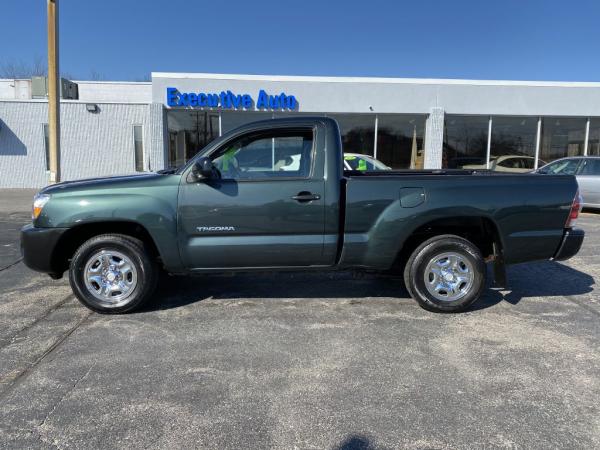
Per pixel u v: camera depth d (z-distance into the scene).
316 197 4.26
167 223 4.22
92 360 3.49
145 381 3.18
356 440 2.54
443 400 2.94
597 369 3.36
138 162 18.56
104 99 26.23
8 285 5.46
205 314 4.49
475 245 4.72
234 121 16.84
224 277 5.77
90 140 18.27
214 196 4.23
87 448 2.47
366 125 17.25
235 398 2.96
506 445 2.50
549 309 4.66
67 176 18.33
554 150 17.64
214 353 3.62
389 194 4.30
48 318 4.37
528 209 4.38
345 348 3.72
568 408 2.85
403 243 4.36
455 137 17.38
